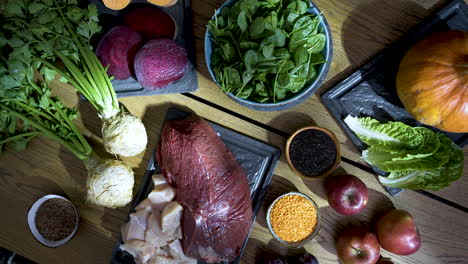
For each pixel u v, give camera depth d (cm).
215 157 91
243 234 92
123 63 92
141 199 98
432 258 97
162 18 93
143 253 92
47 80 94
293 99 89
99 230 99
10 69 87
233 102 97
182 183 91
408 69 88
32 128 98
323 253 98
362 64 95
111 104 92
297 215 95
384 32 95
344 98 95
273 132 97
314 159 94
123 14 96
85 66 90
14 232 100
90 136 99
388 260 96
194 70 96
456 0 92
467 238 96
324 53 89
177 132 90
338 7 95
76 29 92
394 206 97
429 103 86
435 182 93
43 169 100
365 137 94
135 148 93
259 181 97
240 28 87
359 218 98
